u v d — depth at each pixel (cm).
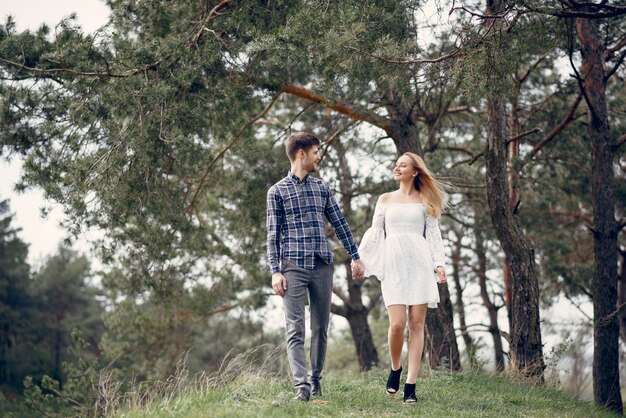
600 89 1091
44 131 954
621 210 1551
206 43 940
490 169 1062
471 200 1594
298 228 616
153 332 1738
